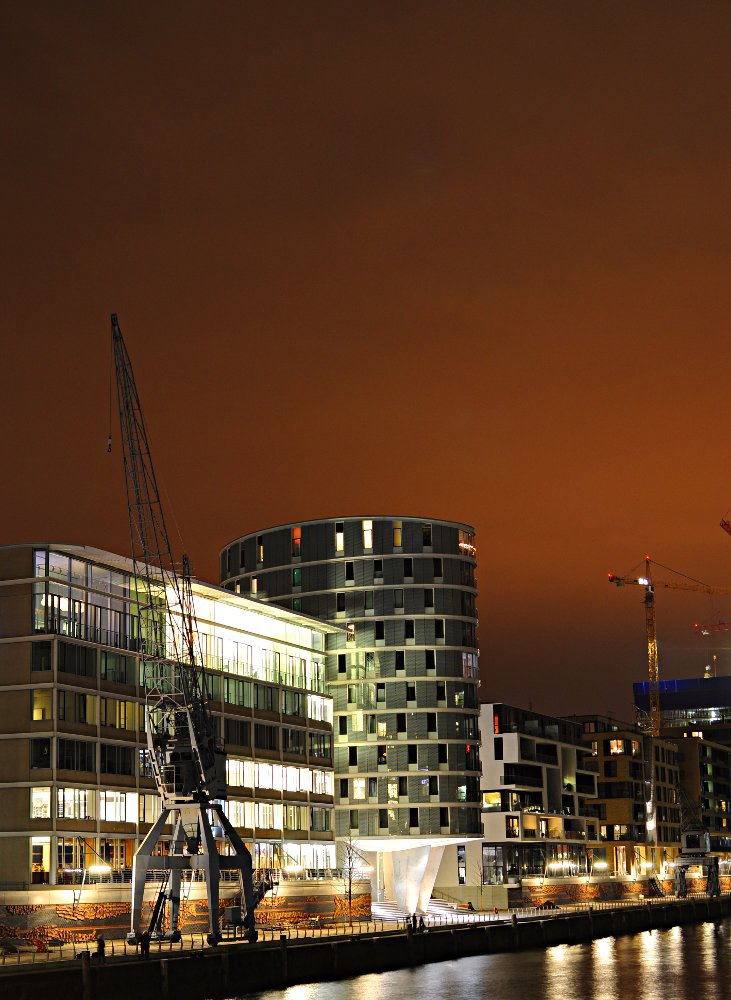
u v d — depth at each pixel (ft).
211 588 390.21
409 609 480.23
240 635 418.72
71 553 338.54
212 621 400.88
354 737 473.67
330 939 288.30
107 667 343.05
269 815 412.77
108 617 350.02
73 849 321.32
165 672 357.20
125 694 347.36
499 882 547.49
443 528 490.90
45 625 326.03
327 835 444.55
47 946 297.12
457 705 478.59
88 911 317.63
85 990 205.57
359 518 488.85
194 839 310.45
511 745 565.53
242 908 309.83
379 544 485.56
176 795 306.14
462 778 473.67
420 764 469.98
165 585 359.66
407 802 467.52
